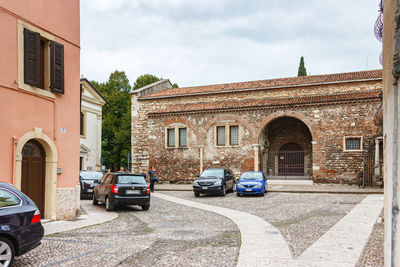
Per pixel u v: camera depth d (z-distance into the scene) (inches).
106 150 1891.0
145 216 531.8
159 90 1456.7
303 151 1273.4
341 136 1039.0
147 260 275.6
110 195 583.8
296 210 558.6
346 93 1084.5
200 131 1209.4
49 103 467.2
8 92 406.3
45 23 463.2
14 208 254.8
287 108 1104.2
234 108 1161.4
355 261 261.6
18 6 422.3
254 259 272.5
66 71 499.8
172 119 1253.7
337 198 723.4
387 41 217.5
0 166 393.7
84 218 503.2
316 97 1094.4
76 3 525.0
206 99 1263.5
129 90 2044.8
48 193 469.1
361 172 977.5
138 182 606.2
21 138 420.2
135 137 1317.7
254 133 1140.5
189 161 1218.0
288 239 346.6
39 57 448.5
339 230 382.6
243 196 821.2
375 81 1063.6
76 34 522.9
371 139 1005.8
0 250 237.9
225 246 320.8
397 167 185.8
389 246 203.0
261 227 418.0
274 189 946.1
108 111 1910.7
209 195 872.3
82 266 260.4
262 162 1184.8
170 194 903.7
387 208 213.5
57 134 478.9
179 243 336.5
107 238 362.3
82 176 845.8
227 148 1170.6
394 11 198.4
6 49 405.1
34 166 457.4
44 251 305.4
